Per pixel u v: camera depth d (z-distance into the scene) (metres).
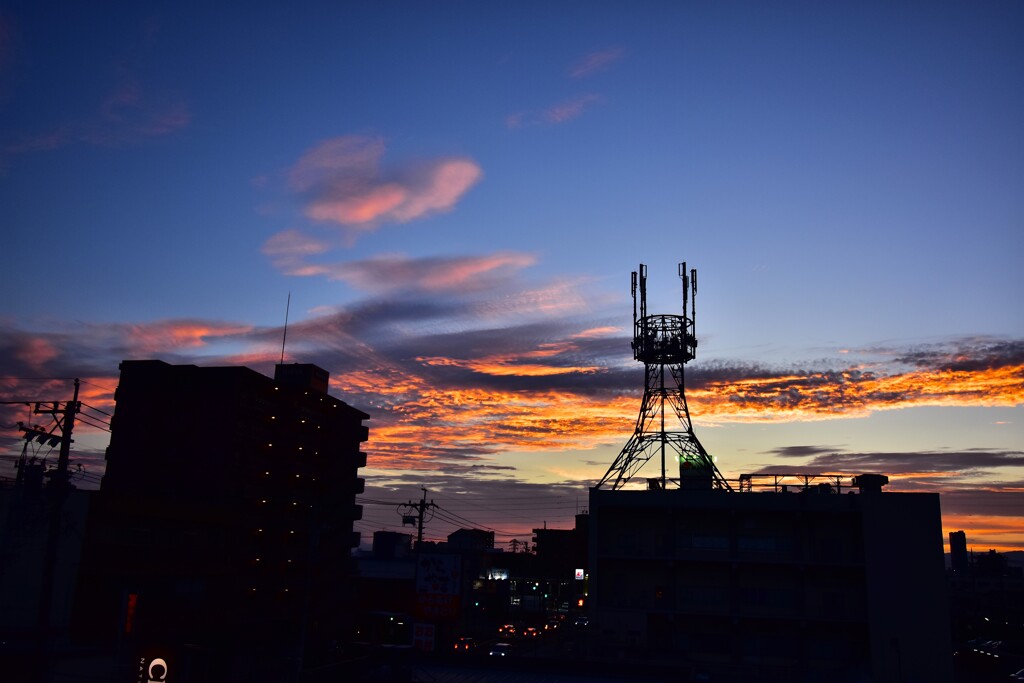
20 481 41.09
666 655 63.53
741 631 64.81
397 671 44.66
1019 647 98.56
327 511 99.12
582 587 119.81
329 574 97.12
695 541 67.81
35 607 50.38
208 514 71.75
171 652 36.34
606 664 45.78
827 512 64.75
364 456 109.62
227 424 80.69
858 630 62.88
